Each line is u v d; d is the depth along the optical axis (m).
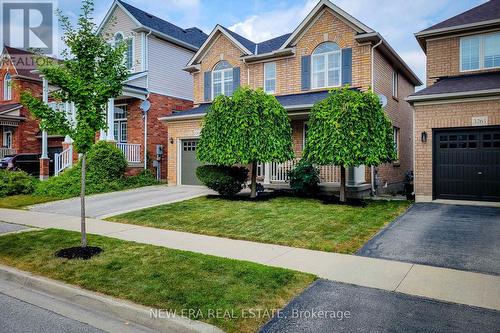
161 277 5.30
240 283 5.01
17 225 9.66
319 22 15.41
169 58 21.66
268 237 7.73
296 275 5.32
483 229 7.93
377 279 5.22
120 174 17.11
